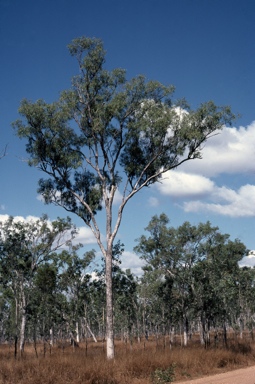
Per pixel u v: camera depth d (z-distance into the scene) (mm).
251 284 45531
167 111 27875
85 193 29906
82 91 28828
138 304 44844
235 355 28156
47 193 29547
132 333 47031
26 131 27797
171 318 41188
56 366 19203
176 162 29062
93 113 28812
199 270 38500
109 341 26562
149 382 19594
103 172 29797
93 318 53625
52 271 35500
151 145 29219
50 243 36062
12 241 34469
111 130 29094
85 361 21094
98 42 28406
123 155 29812
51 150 28625
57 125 28062
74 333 50812
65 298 38781
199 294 37625
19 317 39281
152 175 29734
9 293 45438
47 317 36500
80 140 29438
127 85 28141
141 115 28578
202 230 41688
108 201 29109
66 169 29094
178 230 42281
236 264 44594
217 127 27875
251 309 46594
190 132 27312
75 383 17750
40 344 61906
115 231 28547
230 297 39062
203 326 37281
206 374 22781
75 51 28484
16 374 18156
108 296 27578
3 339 69250
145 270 45594
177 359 23750
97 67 28594
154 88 27984
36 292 35438
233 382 17469
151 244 44312
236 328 39562
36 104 27797
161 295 41906
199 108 27781
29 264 35156
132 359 22031
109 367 20250
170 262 43219
